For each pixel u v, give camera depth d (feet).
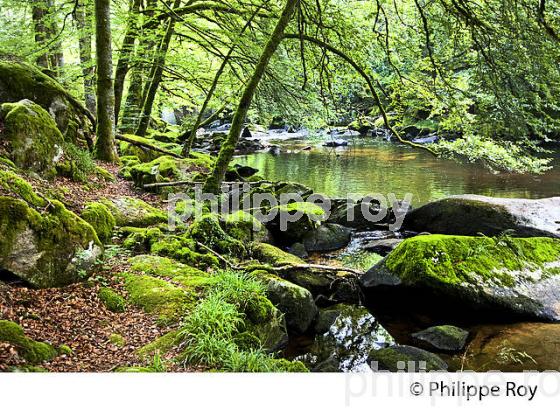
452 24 22.99
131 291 17.76
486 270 21.01
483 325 19.76
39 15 41.24
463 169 55.62
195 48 50.16
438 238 22.44
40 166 24.31
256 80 29.45
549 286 20.88
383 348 17.39
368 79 29.89
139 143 43.24
